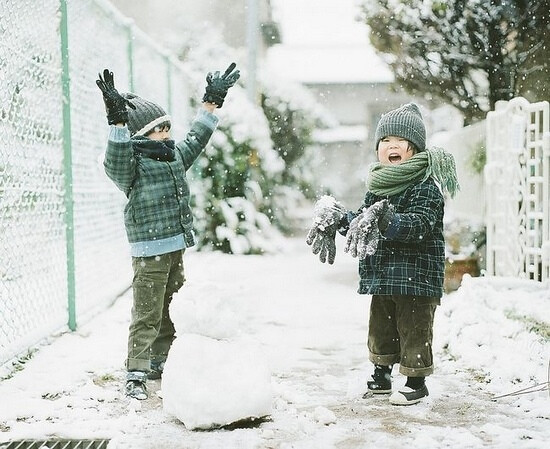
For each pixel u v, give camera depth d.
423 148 4.15
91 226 6.62
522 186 6.87
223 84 4.73
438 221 3.98
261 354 3.72
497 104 7.62
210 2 22.39
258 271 9.98
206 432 3.48
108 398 4.01
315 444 3.29
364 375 4.59
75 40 6.12
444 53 8.41
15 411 3.75
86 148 6.45
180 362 3.59
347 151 29.88
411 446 3.26
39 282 5.27
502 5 7.73
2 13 4.50
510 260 7.11
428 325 3.95
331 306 7.21
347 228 4.09
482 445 3.26
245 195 12.45
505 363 4.54
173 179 4.32
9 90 4.63
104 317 6.39
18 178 4.81
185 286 3.82
